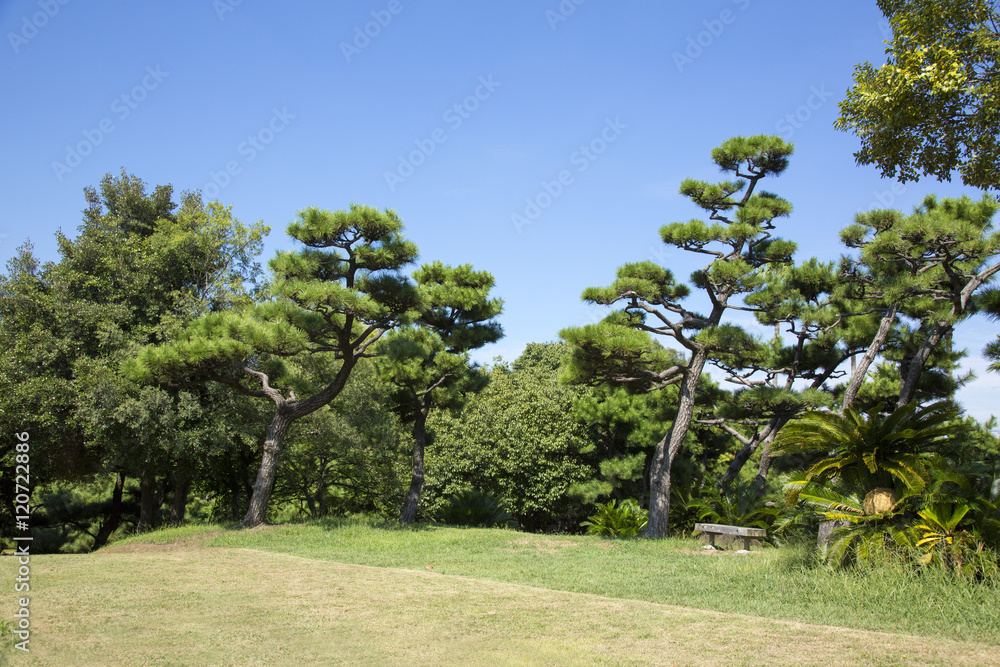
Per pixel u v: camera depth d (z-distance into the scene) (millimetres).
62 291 20844
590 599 7582
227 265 22859
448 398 20391
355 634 5973
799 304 16922
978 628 6074
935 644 5574
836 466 9320
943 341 17109
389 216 15555
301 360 21797
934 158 7312
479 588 8297
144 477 21750
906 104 7145
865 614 6766
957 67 6789
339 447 21875
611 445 25250
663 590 8156
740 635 5910
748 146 16844
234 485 24281
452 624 6348
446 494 26453
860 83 7500
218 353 15008
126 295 21531
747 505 15695
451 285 20062
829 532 9484
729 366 19000
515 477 25359
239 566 10281
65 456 19875
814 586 7891
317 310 15250
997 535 7777
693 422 21094
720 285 16188
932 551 7762
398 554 12023
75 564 10344
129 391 18641
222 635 5914
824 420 9273
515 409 26172
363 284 16203
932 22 6918
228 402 20203
